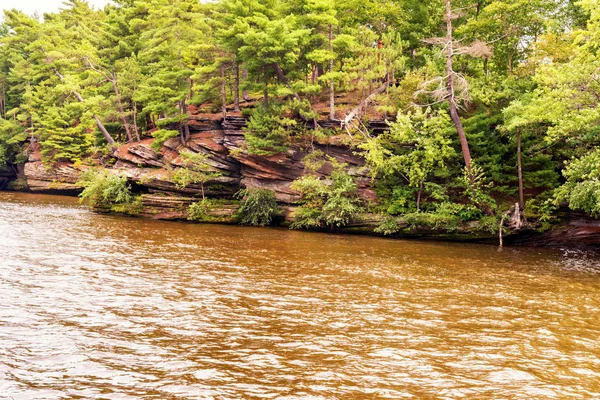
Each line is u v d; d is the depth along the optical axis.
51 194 60.22
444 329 13.48
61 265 19.84
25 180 65.81
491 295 17.44
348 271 20.89
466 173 30.33
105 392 9.05
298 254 24.61
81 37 59.06
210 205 37.31
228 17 36.84
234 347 11.62
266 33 34.41
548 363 11.16
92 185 40.22
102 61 51.28
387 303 16.02
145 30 48.97
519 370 10.71
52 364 10.27
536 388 9.79
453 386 9.78
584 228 28.25
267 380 9.80
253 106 42.16
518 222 28.67
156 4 45.66
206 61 41.97
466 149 30.48
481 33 35.47
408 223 31.45
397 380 10.00
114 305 14.63
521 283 19.48
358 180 34.84
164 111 42.59
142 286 17.02
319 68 43.91
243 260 22.58
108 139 49.94
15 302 14.48
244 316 14.09
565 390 9.73
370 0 41.66
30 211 40.19
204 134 40.72
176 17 42.12
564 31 32.72
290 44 33.91
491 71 37.41
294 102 34.97
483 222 29.66
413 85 33.69
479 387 9.77
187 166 38.31
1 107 72.88
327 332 12.94
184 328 12.85
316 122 36.16
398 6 40.38
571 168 25.34
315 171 35.94
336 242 29.20
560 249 28.72
